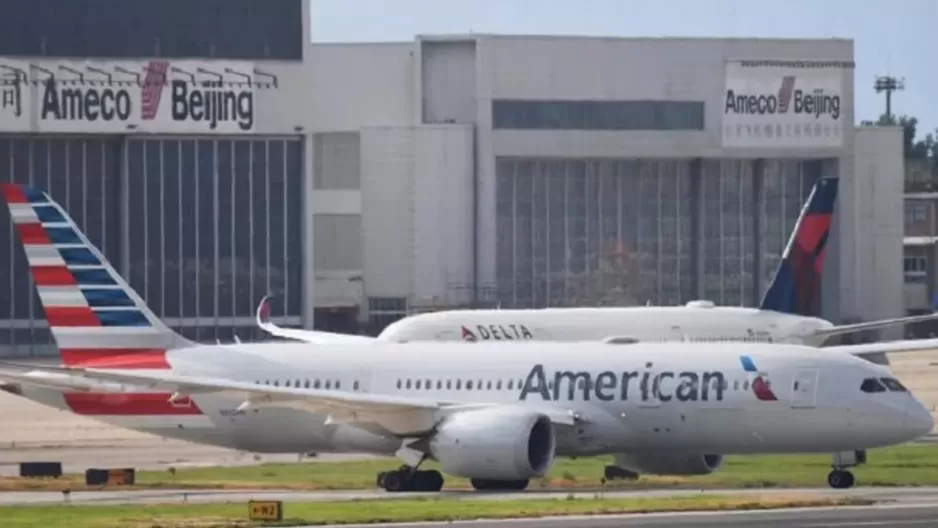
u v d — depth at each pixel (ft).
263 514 634.02
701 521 613.93
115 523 624.59
